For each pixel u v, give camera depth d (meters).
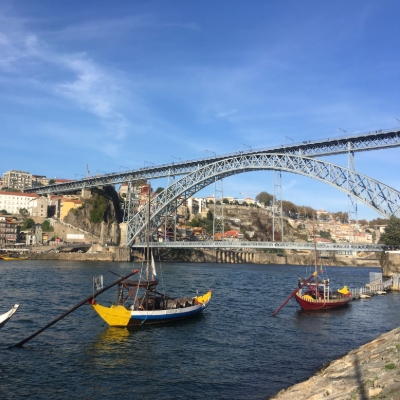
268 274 108.62
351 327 37.06
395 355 17.69
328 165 92.75
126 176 149.38
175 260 173.75
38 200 173.00
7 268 91.50
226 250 195.75
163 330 33.34
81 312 39.56
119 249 147.00
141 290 51.16
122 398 19.33
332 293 51.69
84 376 22.11
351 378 16.66
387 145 85.50
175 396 19.62
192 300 40.78
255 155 106.50
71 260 137.75
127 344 28.70
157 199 134.12
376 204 87.38
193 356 26.30
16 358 24.62
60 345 27.80
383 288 67.06
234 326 35.94
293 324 37.69
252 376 22.59
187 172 129.75
